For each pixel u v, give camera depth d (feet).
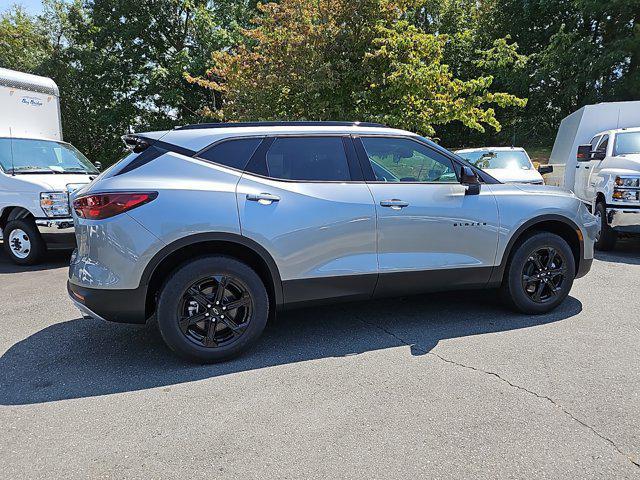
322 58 30.94
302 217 12.37
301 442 8.57
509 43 75.15
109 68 73.67
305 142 13.04
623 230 23.72
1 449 8.57
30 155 26.84
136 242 11.27
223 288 11.98
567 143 37.55
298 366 11.78
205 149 12.28
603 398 9.83
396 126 30.66
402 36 30.66
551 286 14.98
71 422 9.43
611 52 60.29
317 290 12.76
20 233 24.76
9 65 82.07
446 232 13.67
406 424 9.05
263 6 34.17
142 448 8.53
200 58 68.08
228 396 10.36
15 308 17.28
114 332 14.52
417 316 15.20
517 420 9.09
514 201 14.44
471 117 32.55
